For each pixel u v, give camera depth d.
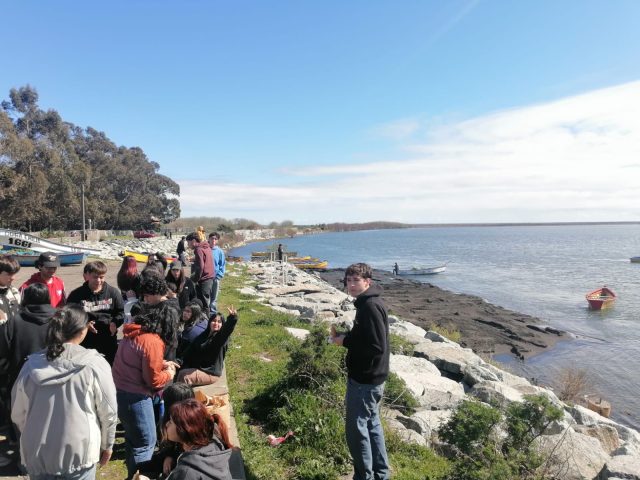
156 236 71.81
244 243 105.94
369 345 4.40
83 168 61.50
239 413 6.70
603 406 11.74
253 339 10.91
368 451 4.49
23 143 49.44
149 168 91.69
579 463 6.46
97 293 5.84
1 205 50.06
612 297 30.12
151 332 4.37
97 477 4.83
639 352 18.97
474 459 5.24
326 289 25.48
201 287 9.82
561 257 75.56
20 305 4.96
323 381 7.06
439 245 115.88
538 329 22.78
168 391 4.11
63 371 3.15
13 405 3.23
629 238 165.50
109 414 3.30
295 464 5.47
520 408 5.72
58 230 61.81
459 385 10.12
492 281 43.75
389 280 43.34
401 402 7.74
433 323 23.05
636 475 5.93
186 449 3.09
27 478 4.48
